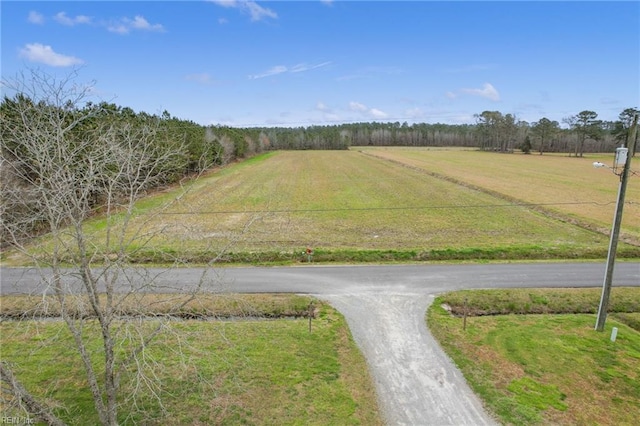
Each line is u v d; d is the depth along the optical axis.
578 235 26.91
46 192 7.35
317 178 55.09
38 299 15.95
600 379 12.20
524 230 28.16
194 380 11.89
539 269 21.11
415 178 54.75
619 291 18.11
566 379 12.22
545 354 13.50
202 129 56.72
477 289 18.47
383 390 11.69
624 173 13.95
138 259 21.30
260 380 11.95
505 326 15.43
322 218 31.89
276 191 44.34
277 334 14.62
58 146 7.14
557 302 17.28
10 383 7.34
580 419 10.58
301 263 22.33
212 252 22.28
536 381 12.12
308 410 10.77
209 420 10.32
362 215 32.91
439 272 20.81
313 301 17.28
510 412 10.82
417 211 34.31
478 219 31.38
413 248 23.83
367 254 23.06
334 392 11.52
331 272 20.86
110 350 8.02
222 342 14.00
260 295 17.69
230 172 62.16
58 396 11.13
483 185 47.28
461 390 11.72
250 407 10.83
